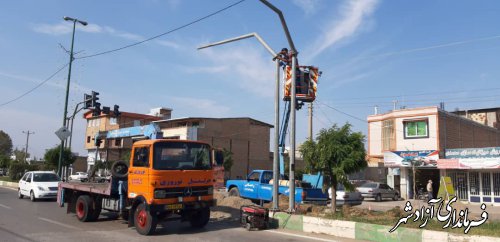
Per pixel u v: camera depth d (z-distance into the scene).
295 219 12.57
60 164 28.41
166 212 11.64
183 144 12.11
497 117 49.34
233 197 18.31
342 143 14.91
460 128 35.81
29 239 10.43
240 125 53.84
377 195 32.06
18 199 23.06
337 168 14.69
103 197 13.78
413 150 33.72
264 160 56.12
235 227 12.93
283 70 17.41
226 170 44.06
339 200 23.23
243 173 53.34
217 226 13.13
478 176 29.94
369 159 38.50
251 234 11.63
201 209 12.31
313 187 18.70
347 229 11.17
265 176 19.69
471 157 30.22
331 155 14.77
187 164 12.02
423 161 32.28
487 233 9.76
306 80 17.30
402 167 34.41
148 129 15.02
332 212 14.56
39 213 16.27
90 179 17.28
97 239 10.58
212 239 10.76
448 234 9.36
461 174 30.92
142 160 11.69
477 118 50.41
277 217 13.13
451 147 33.94
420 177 34.50
